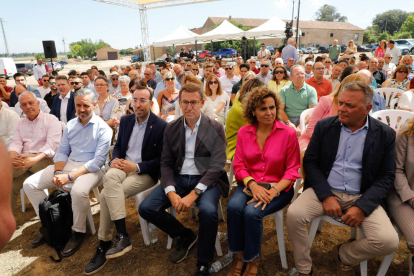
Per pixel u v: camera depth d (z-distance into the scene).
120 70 8.29
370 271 1.79
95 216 2.66
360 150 1.70
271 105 1.81
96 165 2.31
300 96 3.44
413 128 1.62
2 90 5.27
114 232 2.40
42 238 2.30
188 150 1.83
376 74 5.22
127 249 1.92
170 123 1.97
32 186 2.31
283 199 1.81
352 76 2.09
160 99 4.09
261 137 1.96
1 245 0.50
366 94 1.56
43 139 2.70
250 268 1.70
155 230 2.31
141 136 2.26
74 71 5.60
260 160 1.93
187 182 1.93
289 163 1.89
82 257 2.10
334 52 10.59
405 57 5.64
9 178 0.51
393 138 1.62
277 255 1.99
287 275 1.77
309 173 1.82
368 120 1.69
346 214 1.59
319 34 42.56
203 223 1.73
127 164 2.08
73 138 2.44
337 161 1.77
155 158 2.24
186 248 2.01
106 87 3.79
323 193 1.68
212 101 3.97
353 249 1.60
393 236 1.47
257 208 1.69
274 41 36.34
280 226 1.81
